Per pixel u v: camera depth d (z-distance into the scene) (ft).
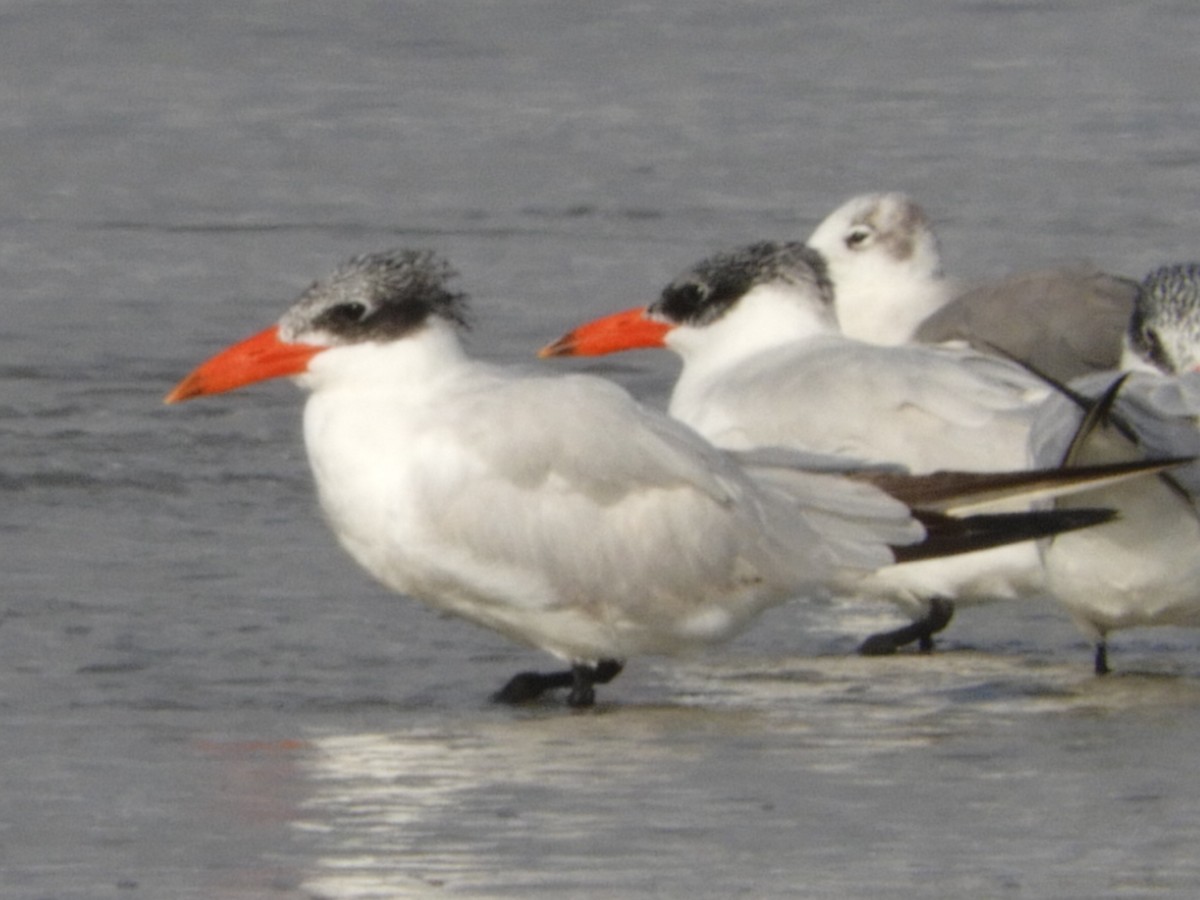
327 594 46.93
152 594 46.44
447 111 100.48
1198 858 31.78
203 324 69.97
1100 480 38.06
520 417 40.50
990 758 36.76
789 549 41.19
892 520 41.16
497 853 31.94
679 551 40.65
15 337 67.77
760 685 42.42
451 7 121.19
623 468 40.50
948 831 32.94
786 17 118.93
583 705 40.83
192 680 41.11
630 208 85.20
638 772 36.01
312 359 41.16
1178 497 38.81
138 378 63.72
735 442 47.70
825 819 33.50
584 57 110.63
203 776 35.53
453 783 35.35
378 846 32.24
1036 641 46.01
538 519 40.42
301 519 52.54
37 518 52.06
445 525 40.40
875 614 48.26
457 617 44.88
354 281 41.11
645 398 63.46
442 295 41.52
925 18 118.83
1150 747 37.40
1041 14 119.85
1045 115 99.09
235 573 48.14
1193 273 44.42
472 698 40.98
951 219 83.35
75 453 57.00
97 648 42.80
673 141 94.99
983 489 40.86
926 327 57.52
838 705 40.75
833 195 86.89
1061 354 55.57
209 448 58.03
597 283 74.95
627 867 31.42
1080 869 31.35
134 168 91.15
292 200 86.74
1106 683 42.16
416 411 40.86
